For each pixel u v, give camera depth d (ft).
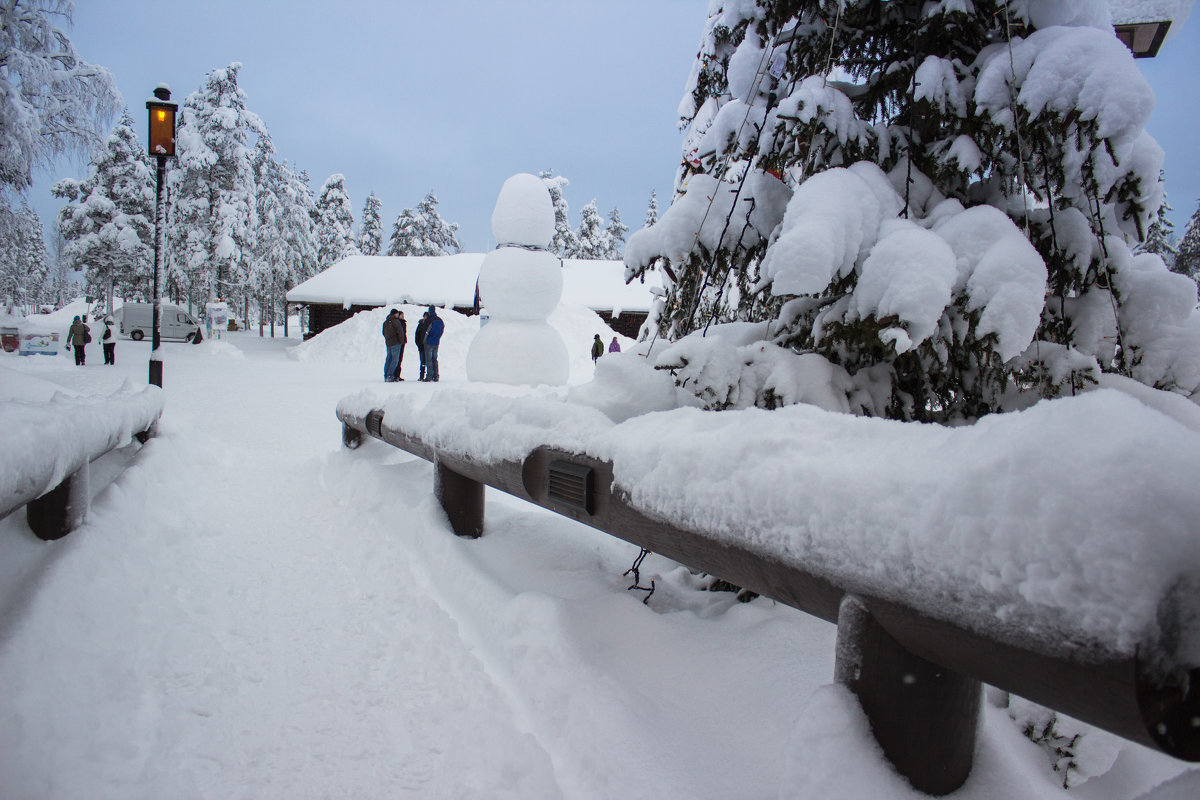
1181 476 2.36
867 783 3.45
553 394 8.60
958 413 7.54
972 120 6.93
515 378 42.11
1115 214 7.14
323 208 160.76
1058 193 7.18
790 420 4.56
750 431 4.57
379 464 14.88
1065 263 7.13
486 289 43.98
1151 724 2.34
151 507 11.24
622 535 5.67
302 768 5.32
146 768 5.17
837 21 7.59
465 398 10.19
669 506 4.75
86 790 4.80
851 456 3.77
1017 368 7.04
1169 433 2.51
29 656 5.81
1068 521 2.50
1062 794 4.45
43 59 48.88
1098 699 2.48
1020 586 2.59
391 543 10.61
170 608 8.00
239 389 37.88
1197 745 2.46
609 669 6.04
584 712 5.40
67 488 8.57
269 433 22.80
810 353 7.20
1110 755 5.27
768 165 8.02
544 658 6.31
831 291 6.59
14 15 48.11
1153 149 6.38
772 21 8.41
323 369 60.34
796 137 7.59
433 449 10.28
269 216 123.75
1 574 7.30
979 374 7.21
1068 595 2.45
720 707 5.40
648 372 7.36
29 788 4.65
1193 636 2.38
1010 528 2.67
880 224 6.40
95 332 94.48
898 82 7.98
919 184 7.23
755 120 8.21
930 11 7.10
